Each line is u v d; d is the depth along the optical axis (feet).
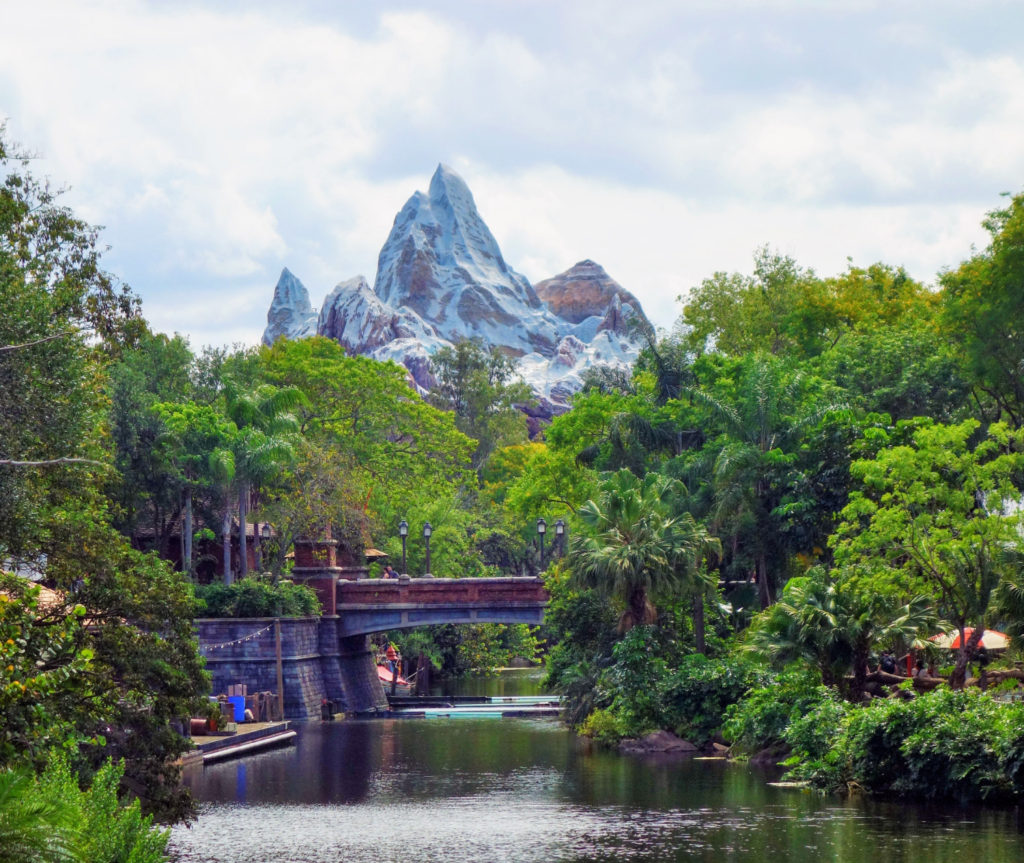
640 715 181.06
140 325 116.06
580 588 193.06
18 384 90.07
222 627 226.99
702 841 107.04
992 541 151.53
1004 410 231.09
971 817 113.60
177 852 106.32
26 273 104.83
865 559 160.76
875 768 129.49
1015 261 186.19
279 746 188.44
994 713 124.16
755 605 211.61
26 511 88.84
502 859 102.32
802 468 212.64
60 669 58.08
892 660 176.45
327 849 107.34
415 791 141.08
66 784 65.00
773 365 226.58
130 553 101.40
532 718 234.79
